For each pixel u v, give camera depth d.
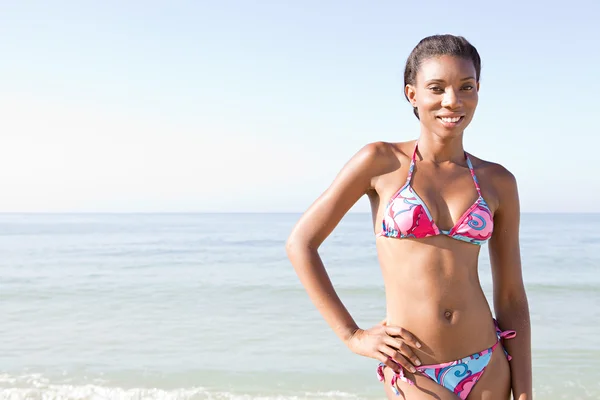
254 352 8.93
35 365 8.20
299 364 8.28
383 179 2.48
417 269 2.38
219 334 10.16
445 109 2.36
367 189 2.53
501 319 2.61
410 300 2.38
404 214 2.38
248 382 7.47
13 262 23.88
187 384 7.38
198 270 20.58
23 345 9.38
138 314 12.07
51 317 11.78
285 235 46.94
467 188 2.47
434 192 2.44
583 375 7.68
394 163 2.49
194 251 29.91
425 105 2.41
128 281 17.36
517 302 2.60
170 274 19.27
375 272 19.61
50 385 7.30
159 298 14.18
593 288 15.57
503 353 2.49
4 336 10.05
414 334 2.35
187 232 53.84
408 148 2.54
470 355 2.36
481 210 2.42
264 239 41.09
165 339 9.79
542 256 25.17
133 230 59.78
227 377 7.68
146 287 16.03
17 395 6.95
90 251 30.03
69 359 8.52
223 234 49.38
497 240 2.62
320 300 2.40
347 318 2.41
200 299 14.01
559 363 8.24
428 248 2.38
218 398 6.88
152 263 23.38
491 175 2.55
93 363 8.31
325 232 2.49
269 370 7.98
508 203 2.57
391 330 2.31
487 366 2.39
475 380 2.36
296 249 2.45
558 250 28.38
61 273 19.69
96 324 11.05
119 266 22.17
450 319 2.35
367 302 13.65
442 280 2.37
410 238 2.40
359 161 2.49
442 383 2.32
